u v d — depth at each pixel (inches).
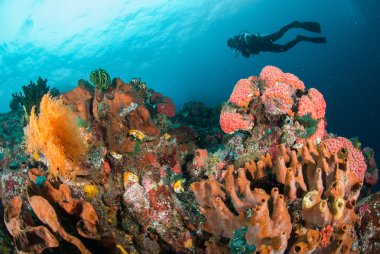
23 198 155.9
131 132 148.1
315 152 117.6
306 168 111.6
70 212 121.6
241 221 93.3
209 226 113.8
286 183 98.7
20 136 255.8
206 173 153.1
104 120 155.2
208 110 348.2
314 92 146.8
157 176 146.1
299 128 145.5
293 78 152.8
